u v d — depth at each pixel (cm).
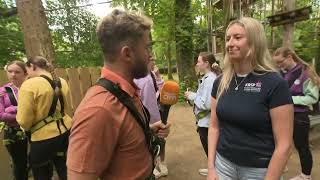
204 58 366
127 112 123
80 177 113
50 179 311
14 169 364
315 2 1368
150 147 138
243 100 194
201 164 477
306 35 1081
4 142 350
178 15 1174
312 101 350
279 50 372
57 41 991
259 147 194
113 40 124
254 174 198
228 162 209
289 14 627
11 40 834
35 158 292
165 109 192
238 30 194
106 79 124
